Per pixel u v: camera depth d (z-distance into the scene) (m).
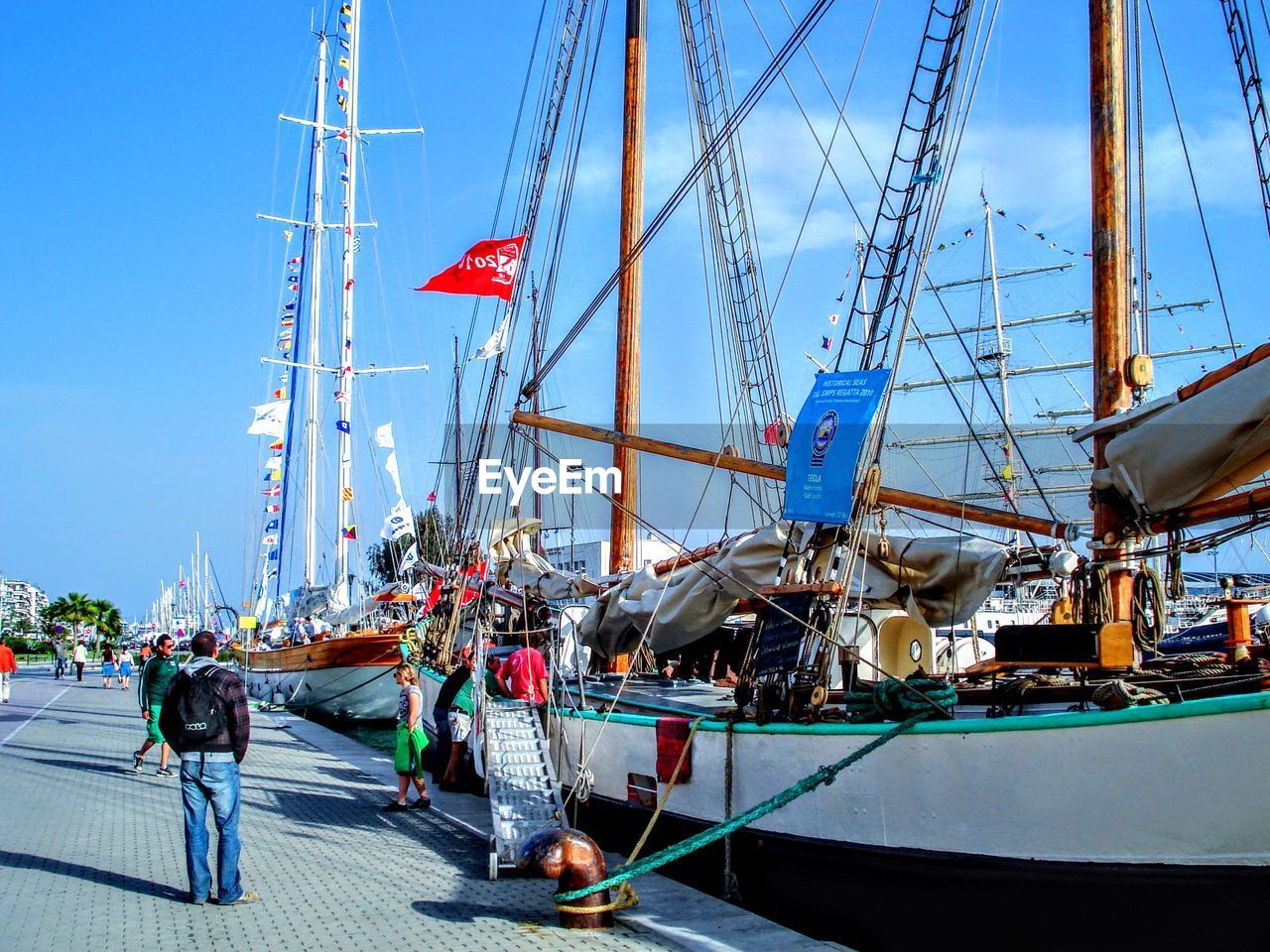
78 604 113.44
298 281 46.81
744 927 8.22
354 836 11.62
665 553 21.80
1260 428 7.29
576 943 7.55
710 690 13.79
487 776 12.13
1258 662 8.86
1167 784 6.66
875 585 11.23
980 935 7.47
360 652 31.59
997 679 9.39
